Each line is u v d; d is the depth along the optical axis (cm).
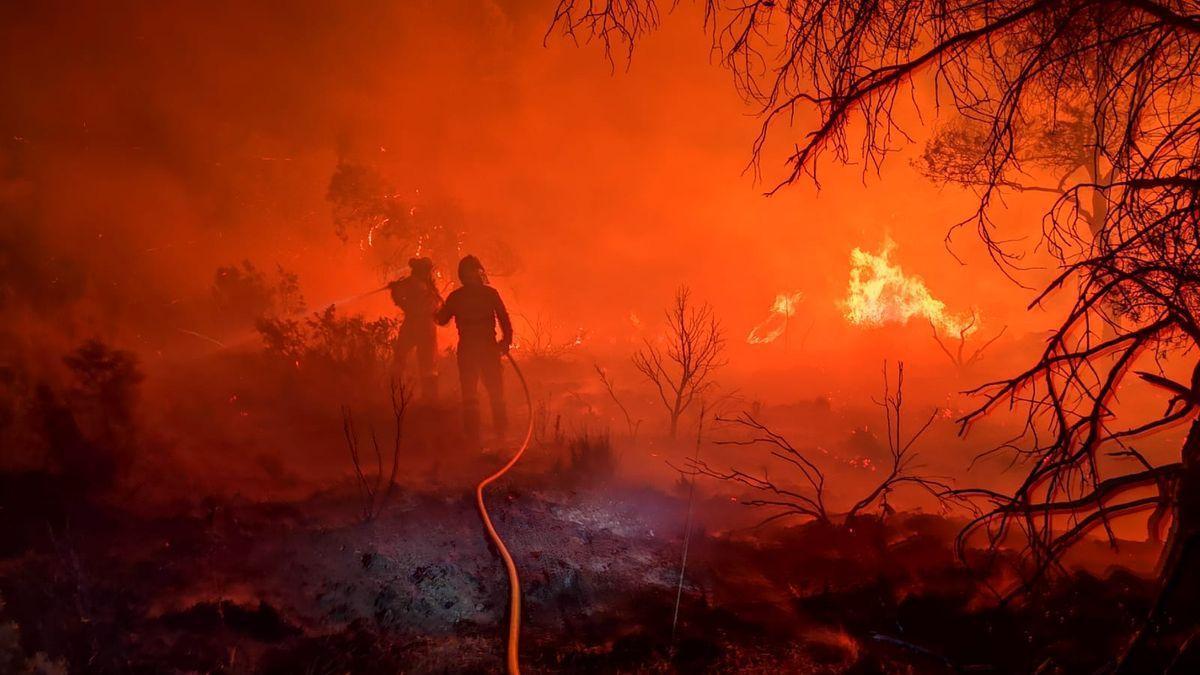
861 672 335
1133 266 352
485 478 629
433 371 964
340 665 329
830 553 477
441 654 347
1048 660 330
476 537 494
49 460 566
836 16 386
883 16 382
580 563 461
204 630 354
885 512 521
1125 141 357
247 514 519
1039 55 358
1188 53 361
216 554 448
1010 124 372
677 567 462
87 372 666
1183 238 336
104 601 369
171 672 315
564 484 626
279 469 632
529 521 523
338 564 445
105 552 441
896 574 430
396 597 405
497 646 360
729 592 425
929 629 370
